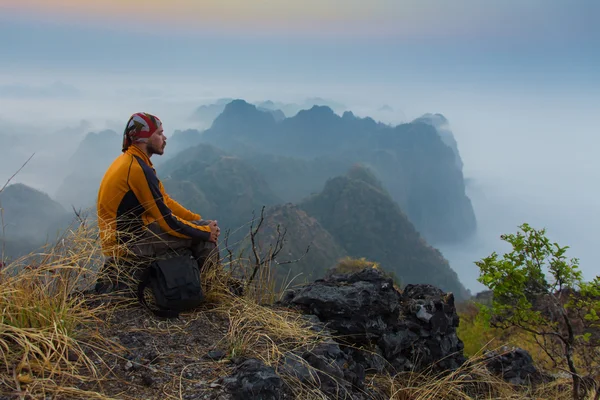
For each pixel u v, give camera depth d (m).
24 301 2.70
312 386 2.81
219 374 2.72
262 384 2.52
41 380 2.27
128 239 3.46
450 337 4.35
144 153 3.60
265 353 3.02
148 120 3.55
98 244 3.21
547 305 3.96
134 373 2.63
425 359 4.08
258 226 4.31
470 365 4.34
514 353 4.74
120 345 2.85
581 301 3.49
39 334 2.49
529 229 3.62
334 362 3.09
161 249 3.61
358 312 3.85
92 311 3.02
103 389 2.43
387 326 4.04
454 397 3.69
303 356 3.07
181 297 3.31
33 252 2.91
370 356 3.79
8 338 2.54
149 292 3.55
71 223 3.14
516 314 3.72
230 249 4.09
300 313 3.88
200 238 3.70
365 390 3.19
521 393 4.19
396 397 3.40
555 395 4.29
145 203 3.49
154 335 3.08
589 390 4.13
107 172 3.55
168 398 2.44
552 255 3.55
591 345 3.76
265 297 4.18
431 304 4.30
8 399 2.12
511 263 3.61
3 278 2.76
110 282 3.47
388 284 4.17
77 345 2.67
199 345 3.05
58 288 2.98
